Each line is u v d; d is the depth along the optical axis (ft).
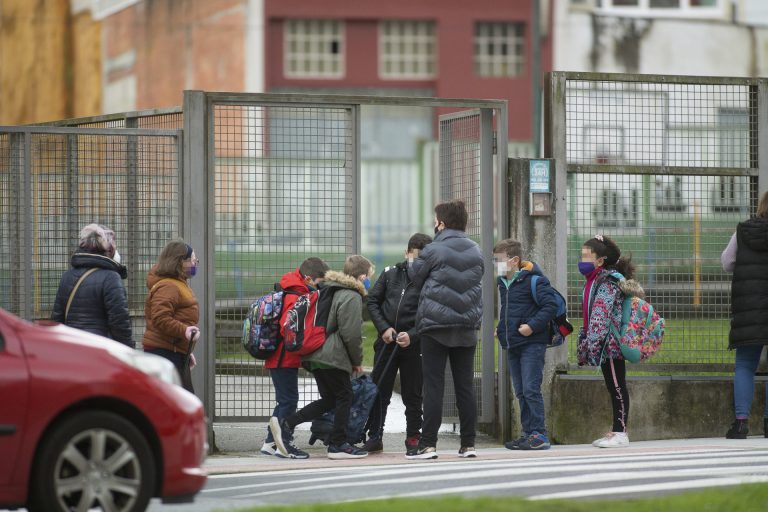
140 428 71.92
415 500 74.43
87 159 111.75
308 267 105.29
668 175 119.34
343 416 104.22
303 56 383.04
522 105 390.83
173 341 100.48
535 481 85.87
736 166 123.44
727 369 118.73
